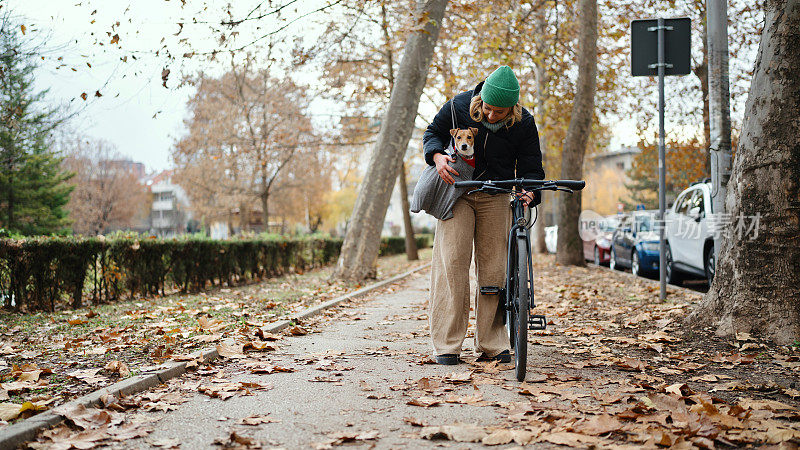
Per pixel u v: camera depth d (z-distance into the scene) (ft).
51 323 22.35
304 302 29.12
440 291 15.24
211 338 17.80
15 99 28.63
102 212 186.29
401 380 13.34
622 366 14.47
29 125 30.48
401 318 24.40
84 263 27.71
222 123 97.71
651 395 11.12
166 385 12.89
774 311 16.70
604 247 56.39
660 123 27.68
